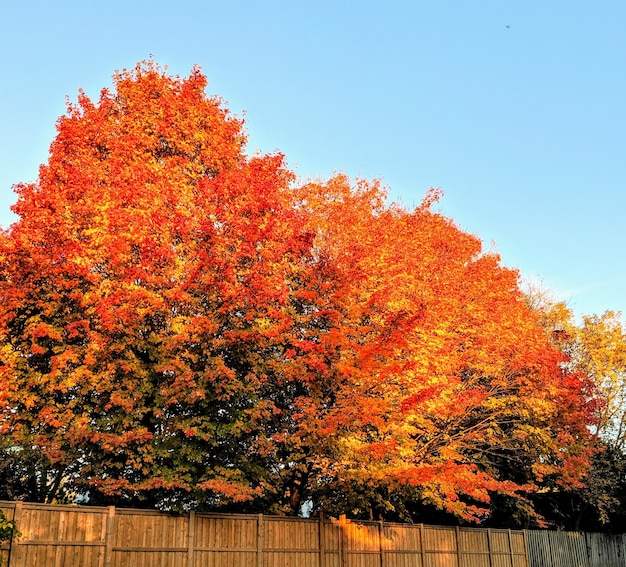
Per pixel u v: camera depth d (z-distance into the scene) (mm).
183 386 13773
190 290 15328
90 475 15008
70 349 14523
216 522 15156
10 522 11414
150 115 18328
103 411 15055
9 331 14617
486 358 20438
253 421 14648
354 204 20469
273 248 16859
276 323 15945
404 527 20281
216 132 18719
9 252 14516
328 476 17328
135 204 16109
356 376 16109
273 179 17703
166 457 14609
